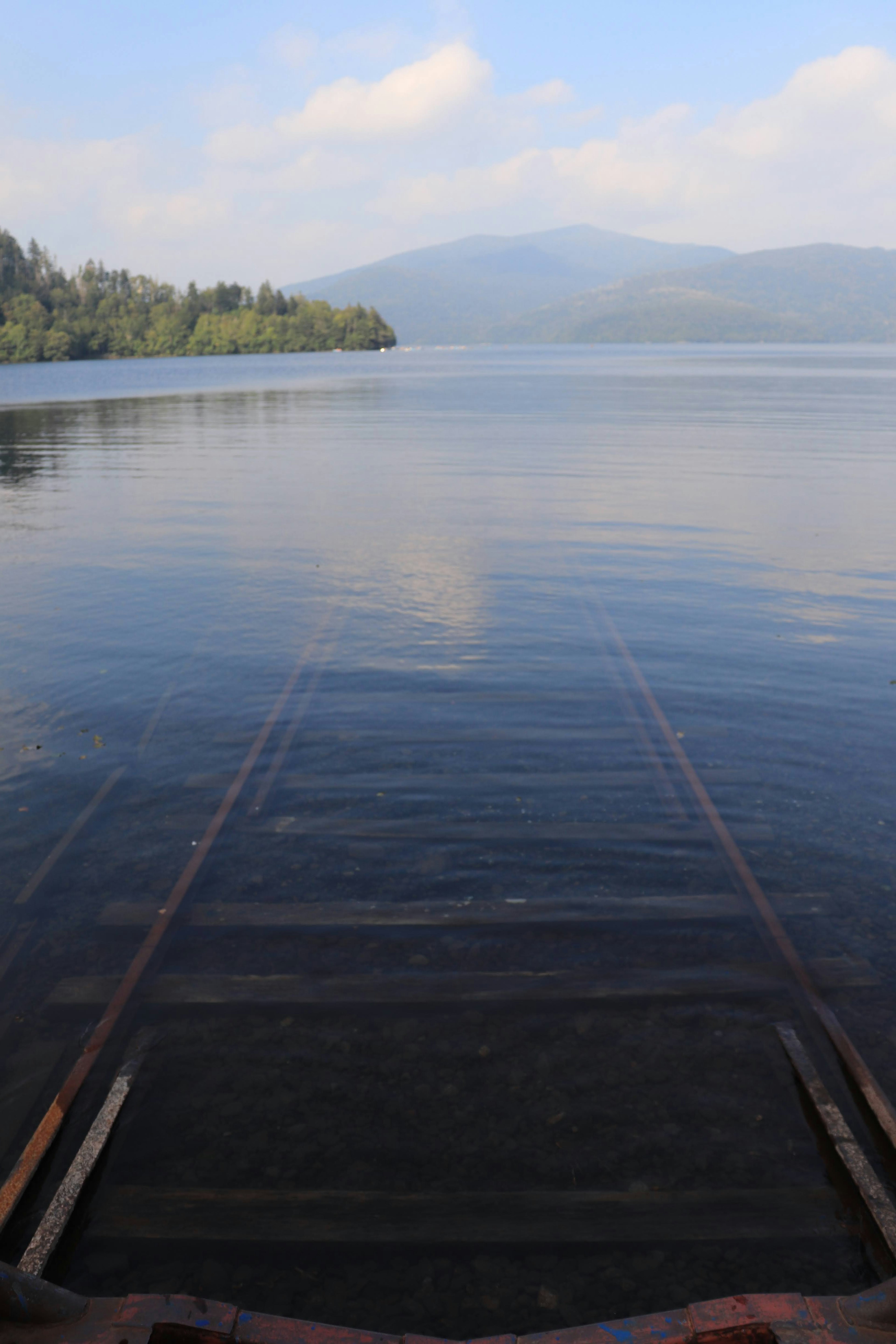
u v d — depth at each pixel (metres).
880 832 5.34
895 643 9.03
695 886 4.79
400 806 5.73
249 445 28.16
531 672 8.20
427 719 7.14
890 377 75.94
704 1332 2.17
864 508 16.41
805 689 7.78
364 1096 3.35
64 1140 3.15
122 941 4.34
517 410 42.44
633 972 4.07
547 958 4.18
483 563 12.42
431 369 109.00
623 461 23.30
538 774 6.17
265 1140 3.14
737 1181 2.96
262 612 10.09
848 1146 3.04
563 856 5.10
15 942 4.34
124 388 69.19
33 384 77.00
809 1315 2.19
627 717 7.15
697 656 8.66
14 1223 2.82
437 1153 3.08
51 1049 3.63
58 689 7.84
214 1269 2.67
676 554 12.98
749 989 3.94
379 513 16.19
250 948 4.27
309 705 7.44
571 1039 3.64
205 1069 3.49
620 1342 2.18
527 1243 2.75
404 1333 2.48
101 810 5.68
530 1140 3.13
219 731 6.94
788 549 13.23
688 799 5.79
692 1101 3.30
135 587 11.20
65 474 21.52
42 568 12.23
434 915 4.53
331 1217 2.84
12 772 6.24
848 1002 3.85
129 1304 2.23
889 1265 2.65
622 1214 2.84
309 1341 2.19
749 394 53.84
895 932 4.34
